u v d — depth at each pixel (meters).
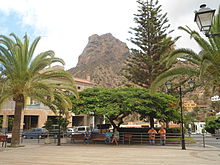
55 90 14.62
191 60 11.22
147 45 26.97
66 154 10.27
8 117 30.86
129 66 28.75
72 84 14.84
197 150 12.04
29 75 13.37
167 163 7.62
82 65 171.88
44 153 10.63
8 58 13.59
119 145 15.52
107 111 15.67
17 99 14.07
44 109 33.22
